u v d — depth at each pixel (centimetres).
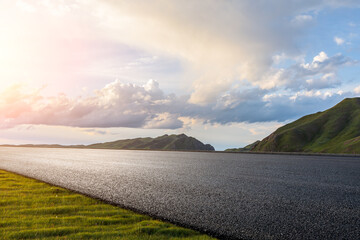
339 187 2462
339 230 1177
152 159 8681
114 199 1834
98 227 1147
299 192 2156
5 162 6325
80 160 7656
